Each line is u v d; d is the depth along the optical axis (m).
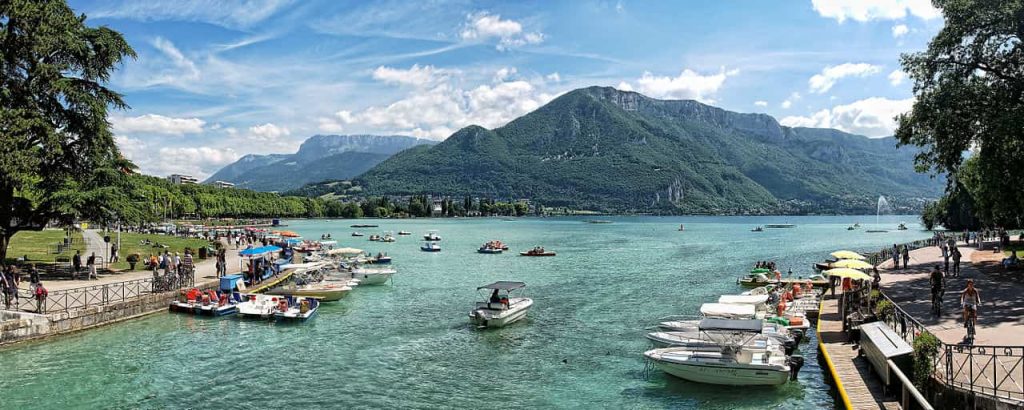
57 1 41.66
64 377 26.47
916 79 45.75
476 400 24.17
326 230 192.25
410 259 86.25
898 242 127.19
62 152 41.31
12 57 40.03
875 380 22.33
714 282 57.78
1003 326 26.56
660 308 43.34
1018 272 45.97
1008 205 43.03
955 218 128.50
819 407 22.69
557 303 45.59
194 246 89.75
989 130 39.50
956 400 18.00
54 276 46.09
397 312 41.97
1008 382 18.41
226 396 24.47
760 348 26.72
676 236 155.00
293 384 26.00
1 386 25.20
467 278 62.19
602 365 28.83
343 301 46.81
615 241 131.38
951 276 45.25
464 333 35.44
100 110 42.91
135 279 46.06
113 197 43.72
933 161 46.88
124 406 23.27
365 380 26.59
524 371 27.92
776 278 55.22
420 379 26.78
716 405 23.30
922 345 19.55
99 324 35.44
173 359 29.44
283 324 37.50
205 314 39.47
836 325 32.31
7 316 30.73
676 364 25.98
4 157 37.41
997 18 40.28
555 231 188.50
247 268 56.81
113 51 44.62
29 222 43.91
